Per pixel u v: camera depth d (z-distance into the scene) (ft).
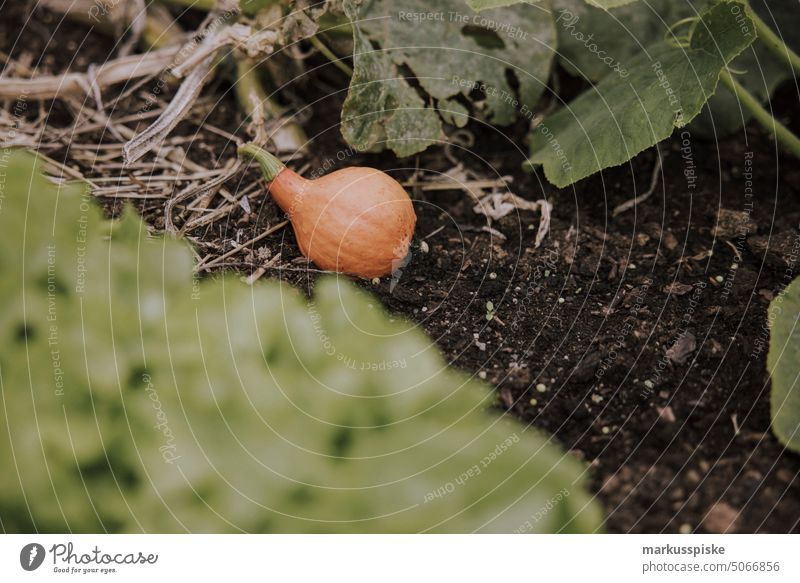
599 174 3.94
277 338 3.62
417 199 3.87
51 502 3.47
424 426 3.52
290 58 4.00
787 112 4.17
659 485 3.35
